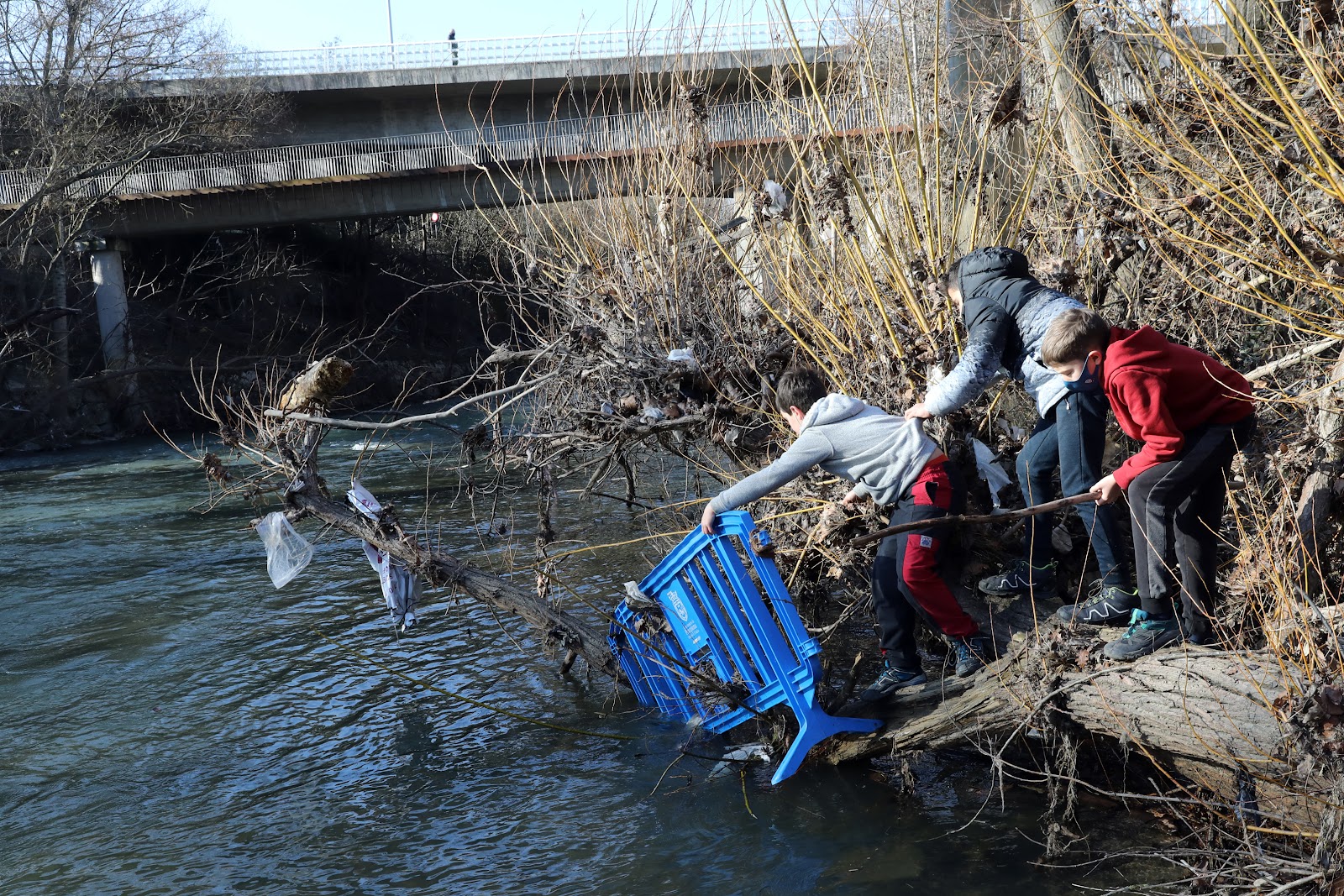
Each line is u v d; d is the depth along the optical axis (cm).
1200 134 439
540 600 507
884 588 400
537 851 368
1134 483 330
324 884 353
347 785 429
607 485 938
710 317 548
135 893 353
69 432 2223
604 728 471
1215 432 323
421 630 631
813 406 393
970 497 470
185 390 2511
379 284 3228
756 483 387
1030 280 391
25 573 862
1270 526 336
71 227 2316
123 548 952
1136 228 446
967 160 512
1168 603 347
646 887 341
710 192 580
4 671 597
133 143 2486
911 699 400
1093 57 503
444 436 1627
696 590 418
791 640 392
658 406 537
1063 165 506
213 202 2611
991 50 536
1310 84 383
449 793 417
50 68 2378
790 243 526
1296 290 382
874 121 521
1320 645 300
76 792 434
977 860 344
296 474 499
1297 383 408
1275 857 289
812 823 375
